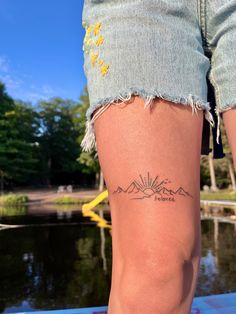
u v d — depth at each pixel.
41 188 36.16
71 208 17.89
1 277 5.30
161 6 0.69
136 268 0.62
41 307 4.04
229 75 0.73
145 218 0.62
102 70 0.69
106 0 0.74
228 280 4.79
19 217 13.62
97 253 6.89
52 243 8.09
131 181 0.63
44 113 40.91
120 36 0.69
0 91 29.78
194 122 0.68
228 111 0.74
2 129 29.41
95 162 26.53
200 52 0.73
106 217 13.20
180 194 0.64
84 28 0.79
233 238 8.02
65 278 5.20
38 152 37.94
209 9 0.76
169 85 0.66
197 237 0.66
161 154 0.63
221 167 26.03
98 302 4.19
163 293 0.61
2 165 29.55
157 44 0.67
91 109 0.69
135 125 0.64
